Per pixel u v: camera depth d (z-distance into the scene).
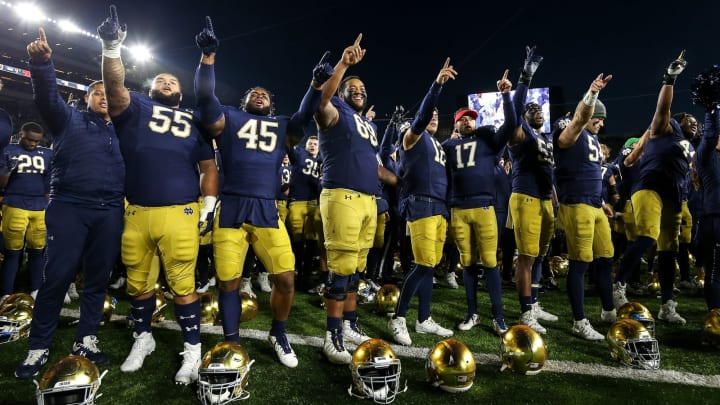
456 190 3.75
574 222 3.55
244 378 2.26
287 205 5.82
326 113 2.89
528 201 3.68
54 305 2.68
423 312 3.54
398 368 2.27
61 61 23.33
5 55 21.30
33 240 4.34
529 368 2.58
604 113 3.83
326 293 2.91
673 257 3.89
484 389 2.42
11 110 21.28
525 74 3.50
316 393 2.38
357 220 2.94
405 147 3.58
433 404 2.25
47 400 1.99
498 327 3.54
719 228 3.47
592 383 2.50
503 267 6.07
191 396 2.33
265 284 5.32
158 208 2.54
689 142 4.11
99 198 2.73
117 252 2.84
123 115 2.54
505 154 7.13
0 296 4.19
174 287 2.59
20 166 4.24
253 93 2.97
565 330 3.63
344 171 2.97
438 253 3.55
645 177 3.98
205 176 2.79
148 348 2.85
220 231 2.71
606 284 3.81
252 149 2.75
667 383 2.50
